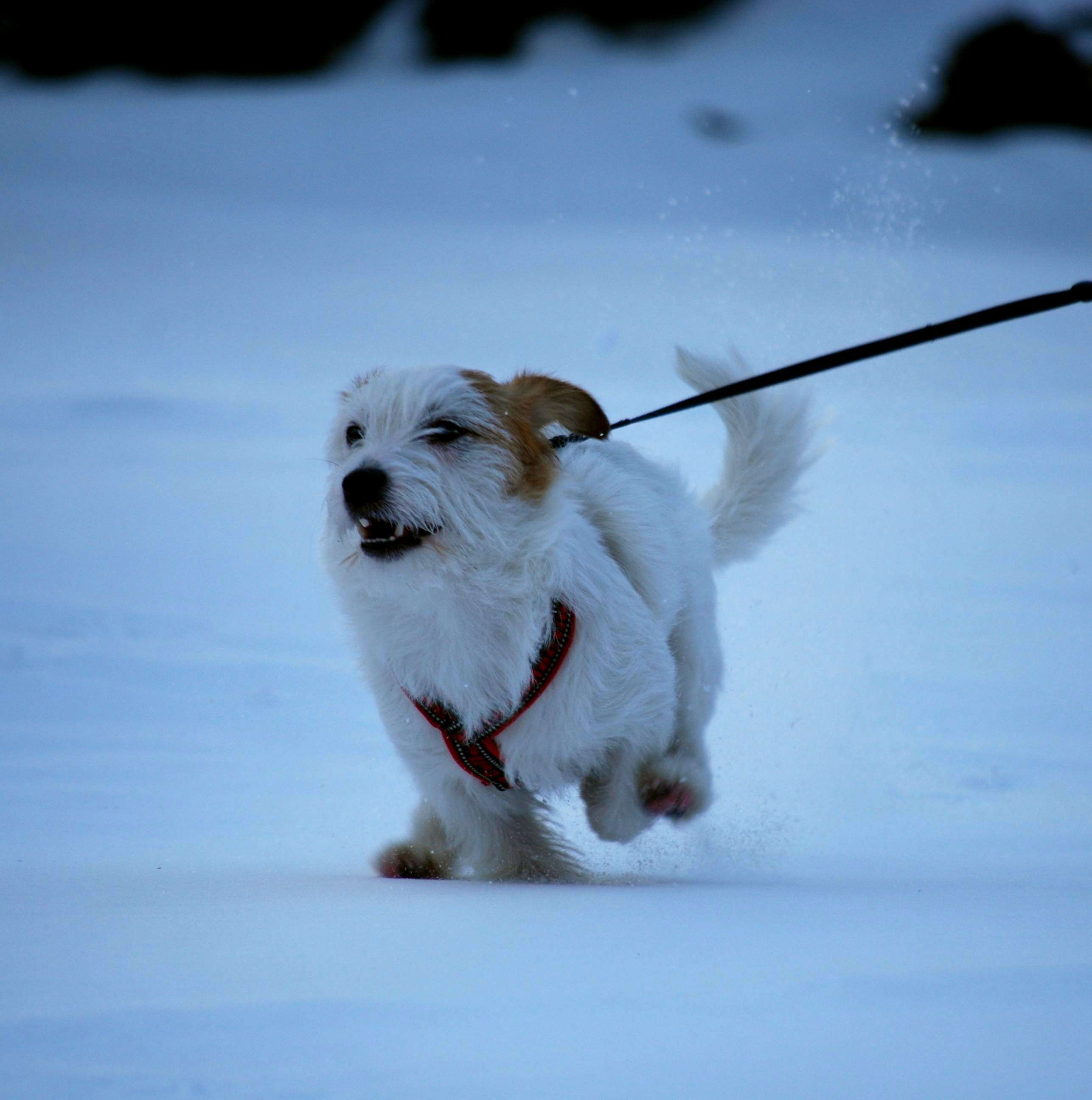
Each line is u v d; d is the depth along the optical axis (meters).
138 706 9.98
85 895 5.77
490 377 6.76
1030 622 12.65
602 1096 3.57
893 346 6.50
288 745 9.16
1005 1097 3.56
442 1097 3.57
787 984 4.39
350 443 6.70
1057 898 5.63
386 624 6.54
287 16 93.06
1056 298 5.79
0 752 8.77
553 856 6.87
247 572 15.03
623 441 8.13
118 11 90.69
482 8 95.00
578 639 6.46
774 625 12.36
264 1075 3.71
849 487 19.48
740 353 9.10
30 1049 3.89
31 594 13.66
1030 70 74.56
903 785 8.14
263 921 5.26
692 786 6.79
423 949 4.81
